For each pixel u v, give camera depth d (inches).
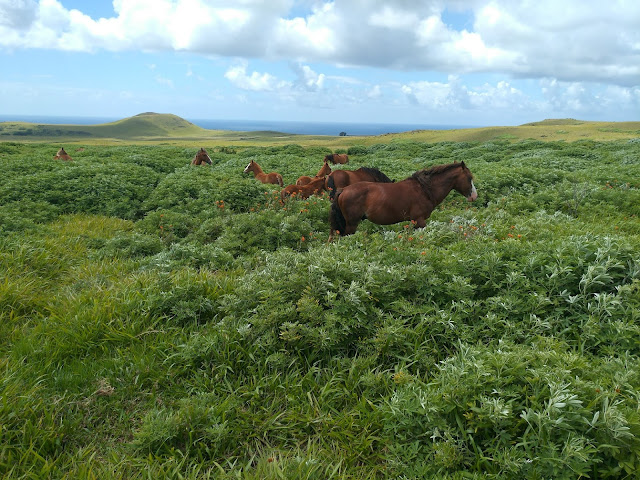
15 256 253.6
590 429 101.8
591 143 1440.7
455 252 212.7
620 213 392.2
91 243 329.1
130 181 573.0
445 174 326.0
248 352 158.2
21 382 141.9
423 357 148.5
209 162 892.0
